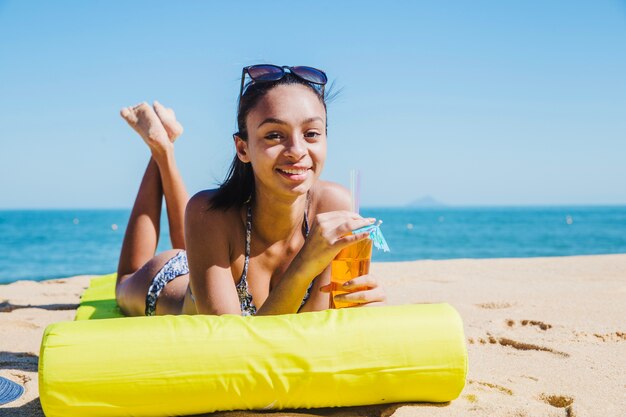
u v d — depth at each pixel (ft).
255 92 7.94
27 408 7.60
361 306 7.89
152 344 6.57
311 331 6.84
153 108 13.53
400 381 6.94
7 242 100.68
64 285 18.98
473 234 125.29
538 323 11.90
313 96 8.04
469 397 7.70
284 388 6.73
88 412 6.47
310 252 7.61
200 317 6.97
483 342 10.66
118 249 84.02
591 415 7.09
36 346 10.82
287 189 7.93
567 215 306.76
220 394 6.66
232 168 8.70
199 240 8.67
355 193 7.84
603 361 9.30
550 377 8.54
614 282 17.20
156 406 6.61
